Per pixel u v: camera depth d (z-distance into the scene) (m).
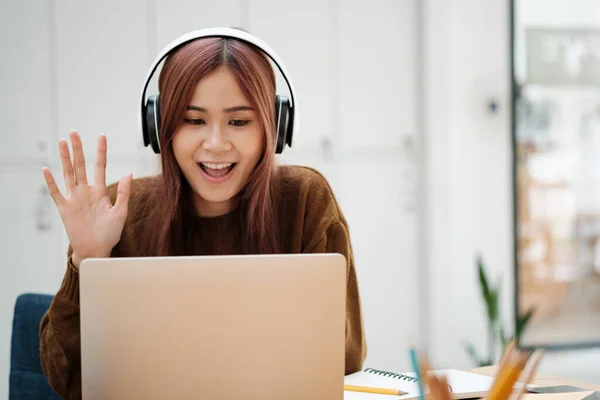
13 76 3.34
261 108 1.29
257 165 1.36
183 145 1.30
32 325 1.55
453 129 3.87
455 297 3.90
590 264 4.15
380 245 3.86
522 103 4.03
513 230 4.01
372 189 3.84
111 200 1.49
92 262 0.96
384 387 1.21
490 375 1.39
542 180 4.07
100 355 0.96
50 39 3.37
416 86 3.90
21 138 3.36
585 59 4.11
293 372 0.99
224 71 1.27
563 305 4.12
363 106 3.81
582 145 4.13
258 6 3.63
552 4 4.05
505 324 3.98
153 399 0.97
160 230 1.41
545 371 3.99
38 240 3.38
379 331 3.86
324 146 3.75
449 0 3.84
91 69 3.42
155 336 0.96
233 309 0.97
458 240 3.91
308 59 3.71
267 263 0.98
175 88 1.28
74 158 1.24
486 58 3.92
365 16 3.80
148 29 3.48
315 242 1.49
